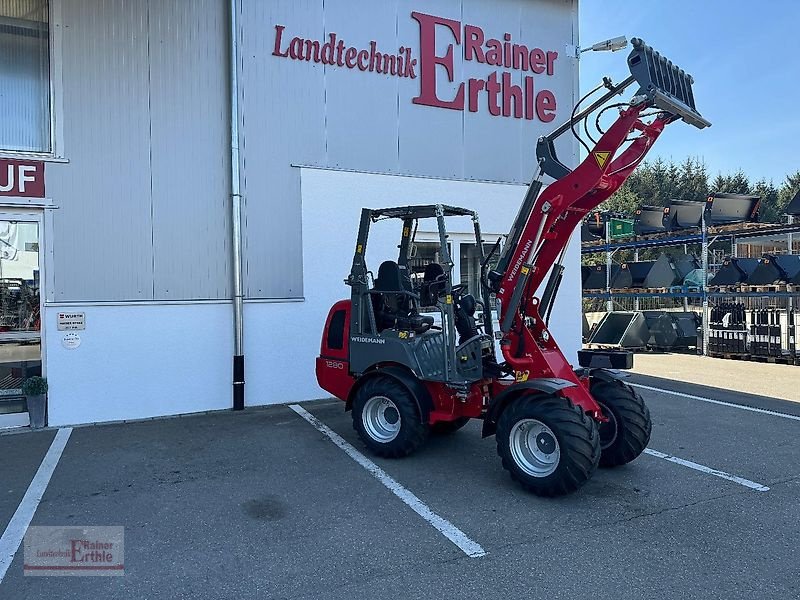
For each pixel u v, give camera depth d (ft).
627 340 48.96
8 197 21.99
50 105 22.70
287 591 10.79
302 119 26.66
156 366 23.99
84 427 22.49
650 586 10.93
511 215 31.89
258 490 15.78
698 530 13.26
